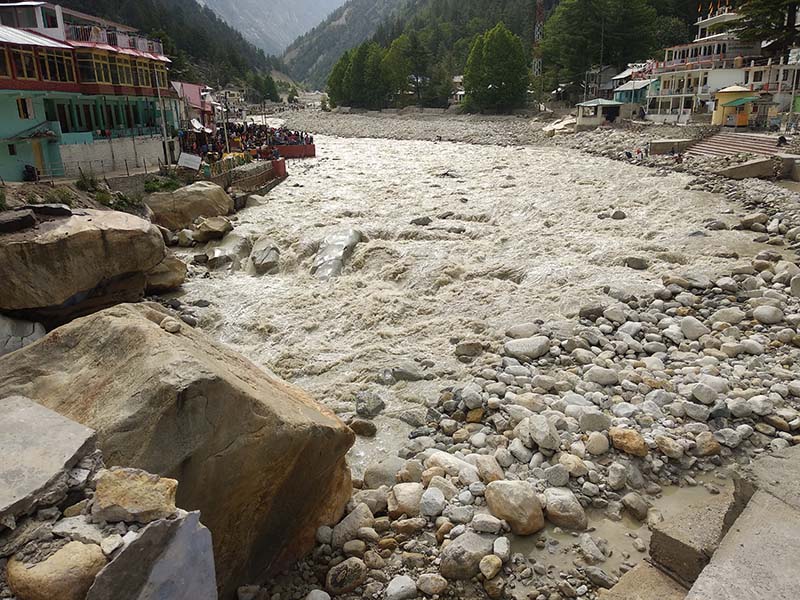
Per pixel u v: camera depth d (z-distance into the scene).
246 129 72.00
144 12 158.75
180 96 57.41
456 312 18.42
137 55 43.03
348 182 43.31
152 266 19.73
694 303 16.98
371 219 30.00
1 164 29.53
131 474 4.84
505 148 66.50
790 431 10.66
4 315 16.78
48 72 33.88
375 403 12.98
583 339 15.02
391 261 22.91
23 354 7.38
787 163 32.25
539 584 7.58
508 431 11.18
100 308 18.88
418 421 12.42
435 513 8.77
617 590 6.82
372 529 8.44
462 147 70.00
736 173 33.75
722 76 59.53
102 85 38.31
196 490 6.29
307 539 8.19
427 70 127.44
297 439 7.08
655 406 11.50
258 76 185.38
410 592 7.44
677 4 97.56
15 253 16.56
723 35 65.81
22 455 4.87
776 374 12.57
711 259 20.47
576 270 20.47
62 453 4.92
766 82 53.81
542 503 8.74
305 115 130.50
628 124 64.25
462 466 9.84
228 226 27.64
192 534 4.76
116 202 27.34
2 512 4.31
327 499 8.44
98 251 18.03
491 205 32.03
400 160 56.88
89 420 6.13
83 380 6.83
